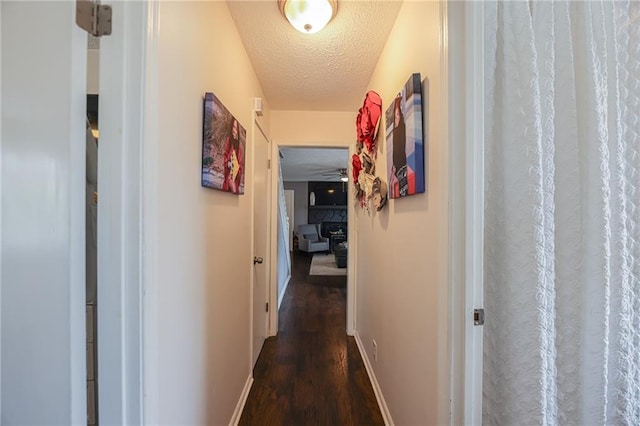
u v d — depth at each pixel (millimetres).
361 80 2209
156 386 776
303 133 2891
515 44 891
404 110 1254
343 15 1483
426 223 1080
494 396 956
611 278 928
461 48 861
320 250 8305
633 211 952
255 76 2104
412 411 1245
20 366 701
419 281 1156
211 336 1269
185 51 983
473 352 849
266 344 2643
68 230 690
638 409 952
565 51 907
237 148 1595
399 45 1456
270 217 2883
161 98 815
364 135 2078
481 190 857
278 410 1763
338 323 3154
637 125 950
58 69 689
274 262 2857
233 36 1545
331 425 1642
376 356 1928
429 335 1054
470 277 848
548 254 863
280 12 1473
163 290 840
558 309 933
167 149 858
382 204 1695
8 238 697
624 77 948
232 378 1614
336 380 2074
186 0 983
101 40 727
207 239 1213
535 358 846
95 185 812
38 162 692
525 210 864
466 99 852
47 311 692
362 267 2496
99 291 723
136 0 730
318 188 9461
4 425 703
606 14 927
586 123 905
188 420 1028
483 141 862
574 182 911
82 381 708
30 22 697
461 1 861
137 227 725
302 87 2340
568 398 928
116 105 724
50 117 689
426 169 1083
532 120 861
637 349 955
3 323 704
